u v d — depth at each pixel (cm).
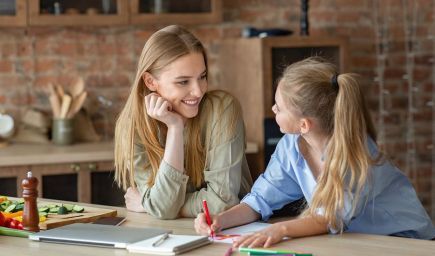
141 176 271
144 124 269
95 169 422
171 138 256
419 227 244
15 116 470
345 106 224
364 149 224
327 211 223
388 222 242
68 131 449
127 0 452
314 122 233
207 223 230
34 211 228
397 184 245
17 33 467
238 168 264
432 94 531
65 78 477
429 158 535
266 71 447
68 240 215
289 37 452
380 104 525
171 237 215
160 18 457
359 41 520
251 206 246
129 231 223
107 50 482
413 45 527
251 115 459
